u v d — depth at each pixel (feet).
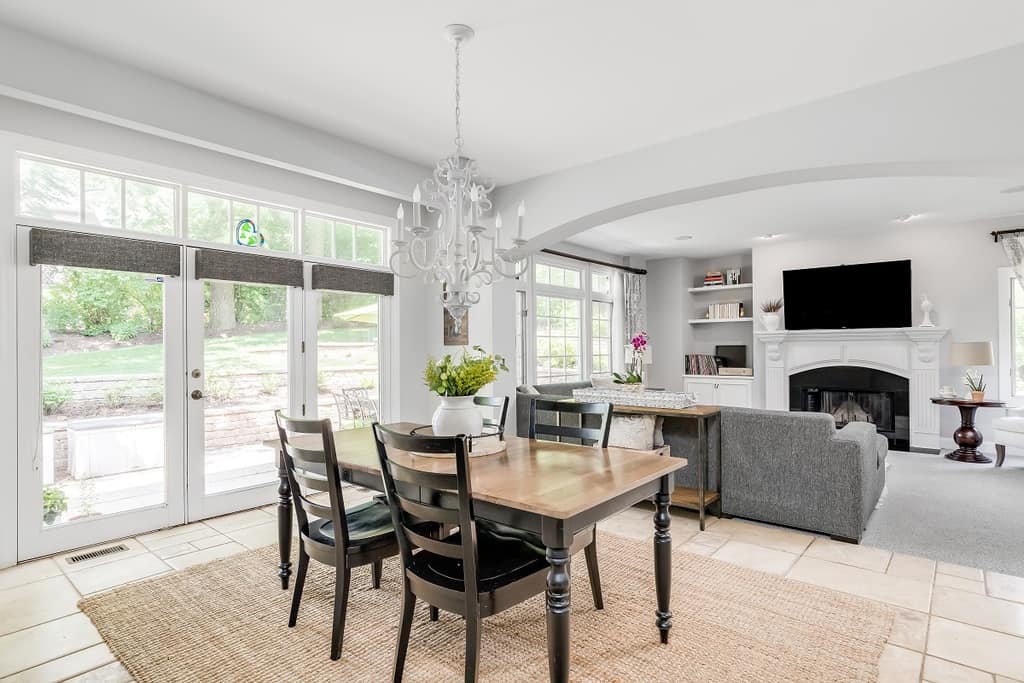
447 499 6.15
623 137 11.52
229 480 12.25
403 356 15.69
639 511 12.67
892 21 7.41
